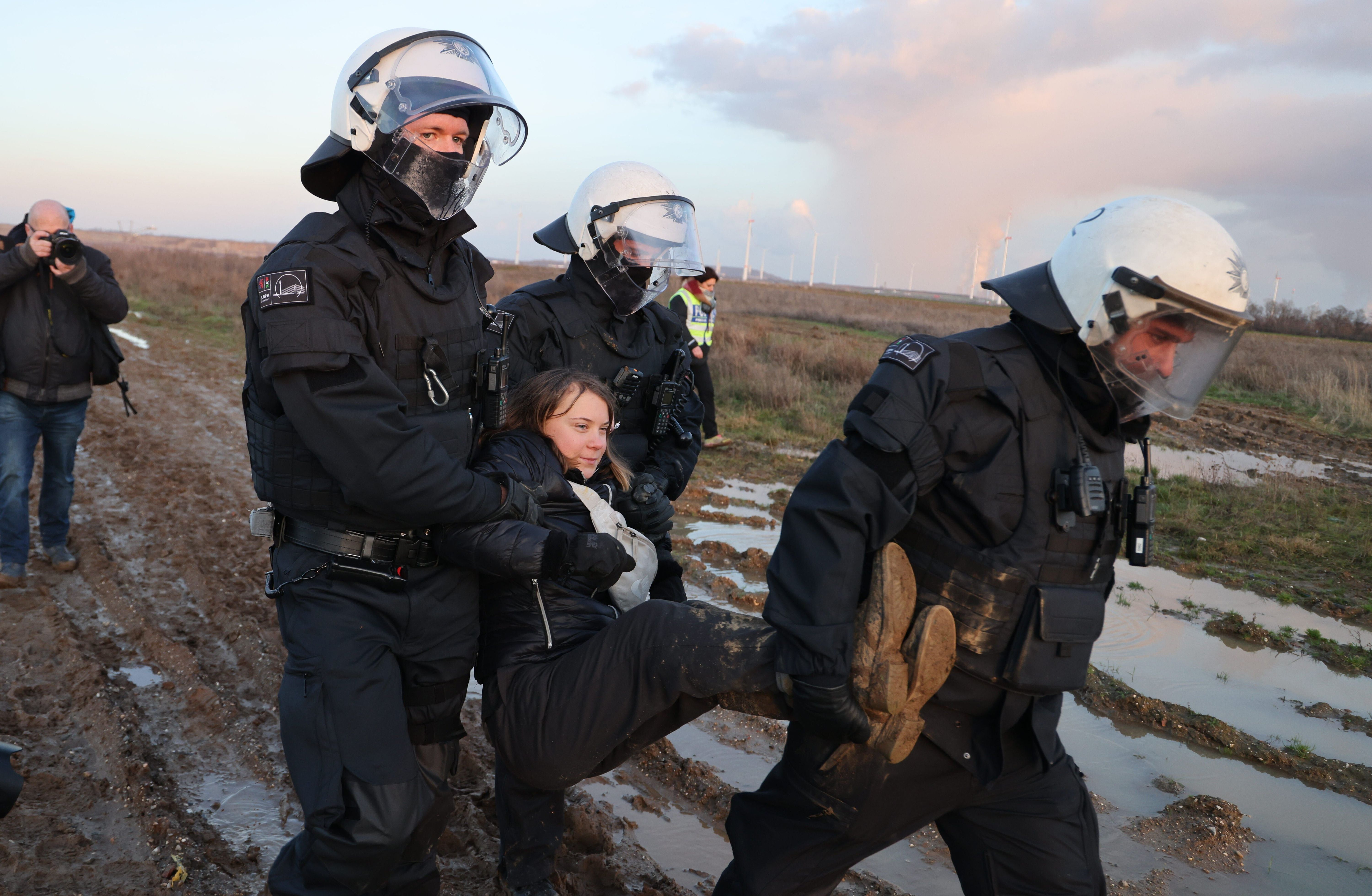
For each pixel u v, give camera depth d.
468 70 1.99
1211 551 6.19
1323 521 7.09
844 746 1.82
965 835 1.94
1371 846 2.93
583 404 2.37
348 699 1.90
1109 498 1.79
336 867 1.88
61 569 4.84
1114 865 2.79
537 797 2.44
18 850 2.57
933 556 1.77
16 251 4.28
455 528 1.98
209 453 7.70
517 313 2.76
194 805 2.92
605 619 2.21
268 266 1.86
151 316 19.53
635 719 1.94
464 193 2.02
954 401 1.70
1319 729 3.74
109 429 8.38
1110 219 1.68
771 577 1.76
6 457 4.54
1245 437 11.00
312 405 1.78
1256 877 2.75
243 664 3.93
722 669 1.85
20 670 3.72
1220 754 3.54
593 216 2.75
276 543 2.08
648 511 2.62
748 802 2.03
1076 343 1.72
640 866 2.73
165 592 4.68
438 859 2.72
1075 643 1.72
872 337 23.91
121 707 3.48
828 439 9.62
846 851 1.92
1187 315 1.60
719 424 10.08
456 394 2.13
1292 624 4.95
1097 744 3.59
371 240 1.96
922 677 1.65
